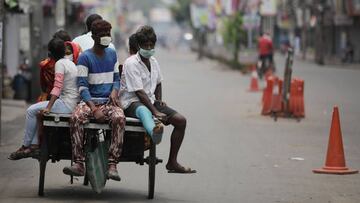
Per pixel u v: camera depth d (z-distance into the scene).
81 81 12.73
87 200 12.70
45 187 13.83
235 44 62.16
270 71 45.22
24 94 30.42
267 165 16.70
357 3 77.25
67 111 12.81
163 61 84.88
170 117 12.90
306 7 91.44
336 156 15.84
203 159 17.38
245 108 29.62
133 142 12.70
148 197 12.93
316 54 76.31
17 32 37.88
